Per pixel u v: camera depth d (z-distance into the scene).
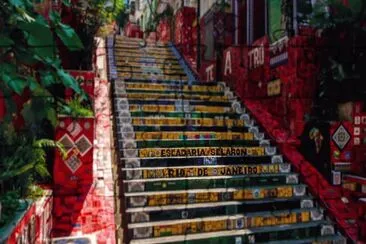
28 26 2.57
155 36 12.20
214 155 4.64
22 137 3.13
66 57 4.95
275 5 6.26
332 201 4.11
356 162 4.47
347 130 4.48
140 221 3.51
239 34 7.61
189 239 3.38
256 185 4.27
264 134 5.23
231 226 3.65
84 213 3.54
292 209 4.01
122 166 4.18
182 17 9.56
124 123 5.00
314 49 4.95
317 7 4.91
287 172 4.54
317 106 4.88
